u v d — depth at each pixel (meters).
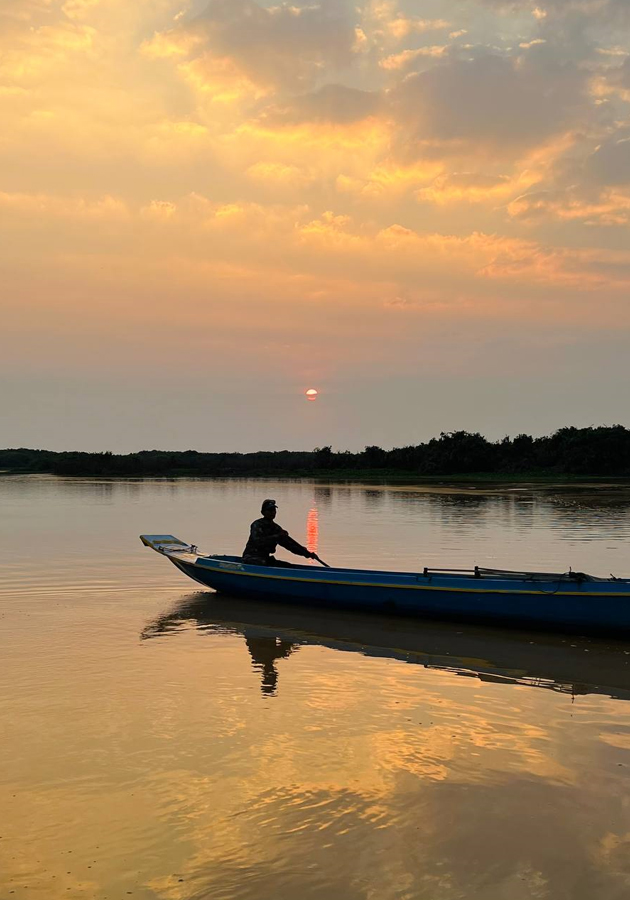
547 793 6.60
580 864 5.54
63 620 13.23
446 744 7.65
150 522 31.31
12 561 19.81
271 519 16.25
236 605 14.72
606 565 19.66
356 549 22.77
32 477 86.94
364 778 6.88
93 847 5.76
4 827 6.03
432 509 39.09
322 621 13.48
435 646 11.79
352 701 8.95
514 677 10.09
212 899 5.15
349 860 5.60
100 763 7.17
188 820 6.14
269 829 6.02
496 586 12.93
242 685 9.55
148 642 11.77
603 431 88.06
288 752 7.43
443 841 5.84
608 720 8.38
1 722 8.19
